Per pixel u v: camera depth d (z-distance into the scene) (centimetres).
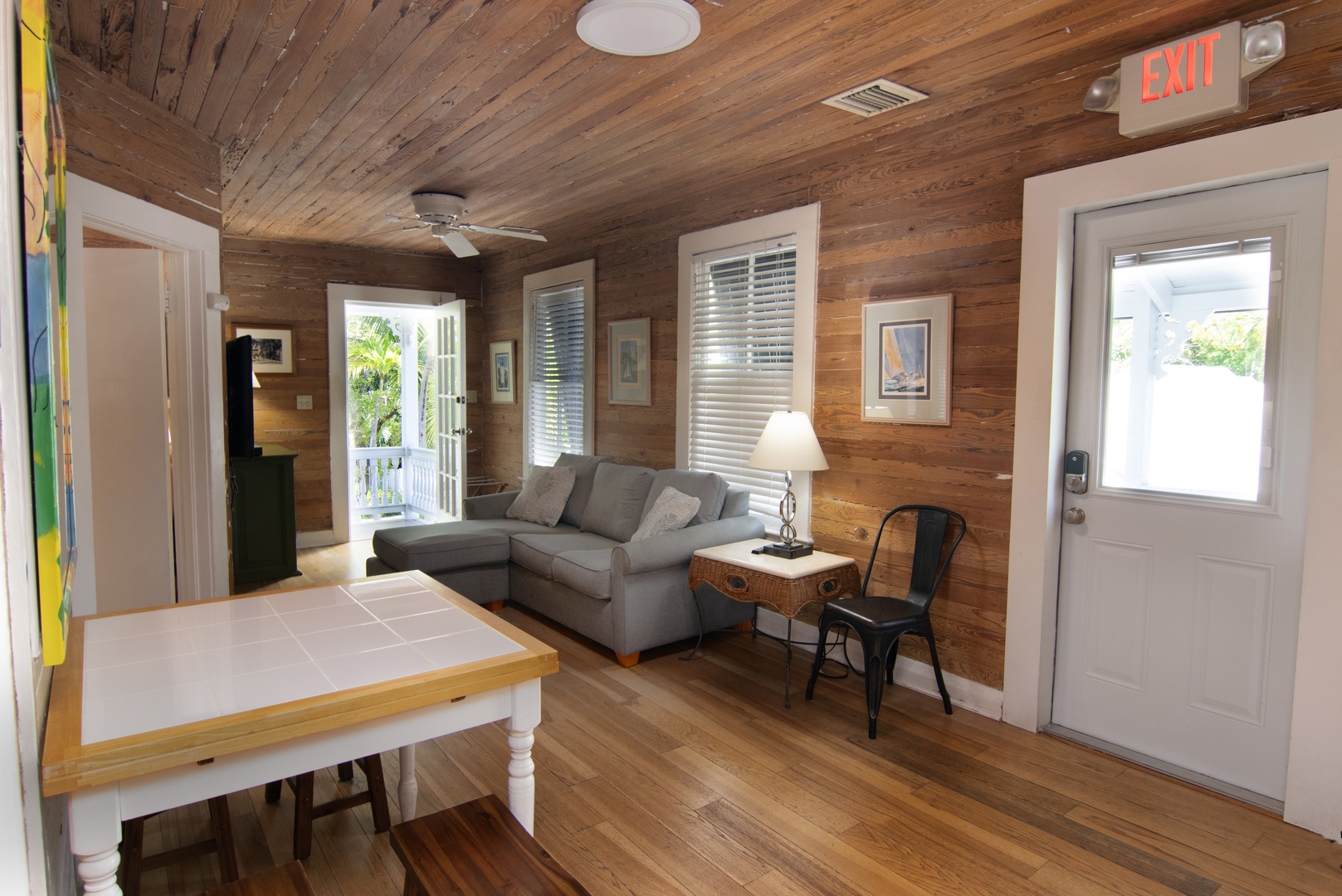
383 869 213
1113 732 283
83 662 154
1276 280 236
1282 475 238
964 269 312
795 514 389
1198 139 243
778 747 284
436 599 204
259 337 606
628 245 507
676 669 364
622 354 512
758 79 273
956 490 319
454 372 668
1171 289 261
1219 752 256
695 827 233
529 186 425
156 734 123
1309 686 227
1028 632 295
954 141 314
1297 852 220
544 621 438
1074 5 221
